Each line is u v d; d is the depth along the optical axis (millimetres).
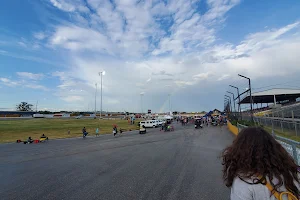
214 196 5156
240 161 1471
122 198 5191
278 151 1430
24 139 26484
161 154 11781
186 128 39781
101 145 17969
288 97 44812
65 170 8672
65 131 36625
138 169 8273
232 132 26188
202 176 6980
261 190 1313
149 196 5262
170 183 6289
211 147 14039
